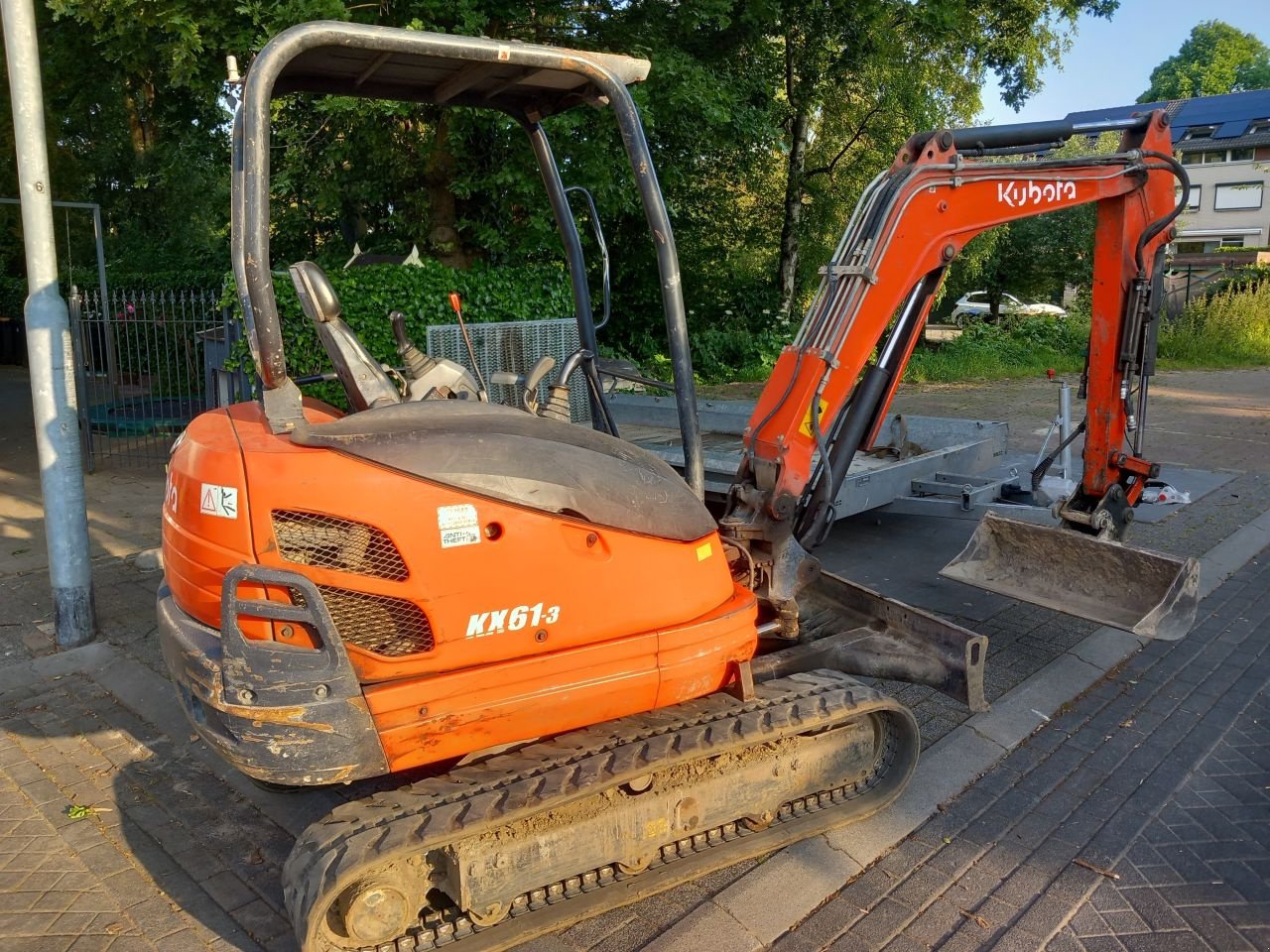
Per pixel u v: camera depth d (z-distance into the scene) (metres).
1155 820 3.90
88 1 9.55
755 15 13.41
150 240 22.47
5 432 12.49
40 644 5.66
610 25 12.34
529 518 3.01
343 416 3.49
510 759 3.22
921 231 4.45
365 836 2.80
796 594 4.31
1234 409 14.52
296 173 13.70
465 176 12.71
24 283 21.83
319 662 2.76
